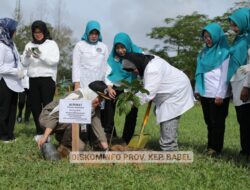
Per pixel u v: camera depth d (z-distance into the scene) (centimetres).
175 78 663
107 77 775
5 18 795
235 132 1115
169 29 3978
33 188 497
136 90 609
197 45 3947
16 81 797
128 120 771
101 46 792
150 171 583
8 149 710
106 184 512
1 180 518
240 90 651
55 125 650
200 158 677
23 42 3391
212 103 690
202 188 508
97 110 658
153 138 902
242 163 647
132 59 647
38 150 704
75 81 782
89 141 750
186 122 1368
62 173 551
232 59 665
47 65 810
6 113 789
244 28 665
